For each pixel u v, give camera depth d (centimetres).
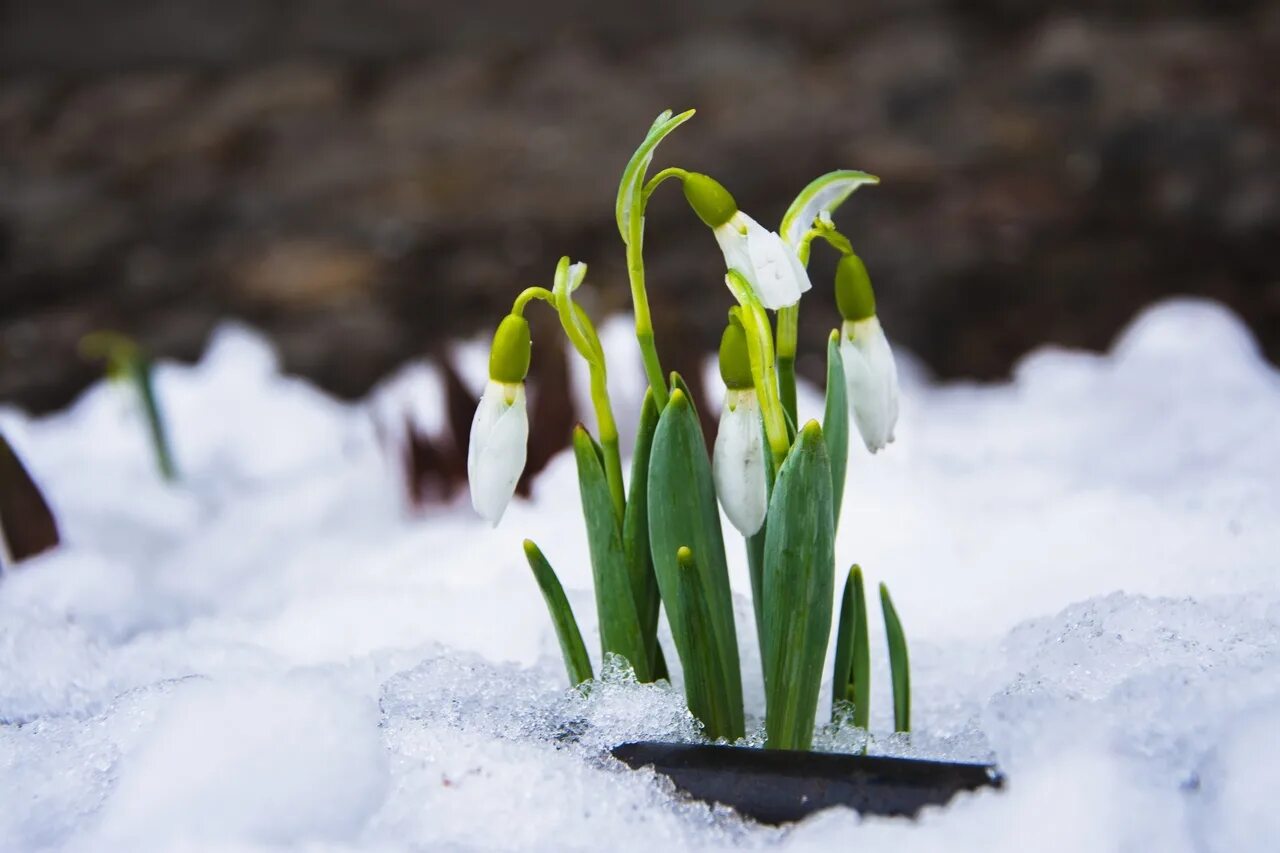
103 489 93
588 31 221
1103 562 64
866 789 53
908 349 162
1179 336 112
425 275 172
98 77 225
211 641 62
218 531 87
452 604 63
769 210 174
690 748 54
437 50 225
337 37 226
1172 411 96
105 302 174
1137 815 52
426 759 54
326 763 53
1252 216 165
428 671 57
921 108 189
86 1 225
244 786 52
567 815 53
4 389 159
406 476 87
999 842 51
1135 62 187
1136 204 171
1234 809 52
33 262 180
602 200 179
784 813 53
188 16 226
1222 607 58
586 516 56
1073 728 53
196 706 54
